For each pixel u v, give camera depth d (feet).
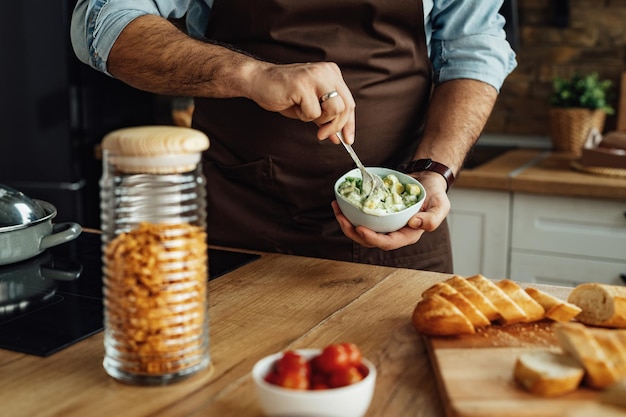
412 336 2.89
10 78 7.93
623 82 8.48
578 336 2.41
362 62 4.48
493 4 4.74
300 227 4.68
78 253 3.97
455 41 4.76
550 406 2.24
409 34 4.60
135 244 2.35
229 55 3.76
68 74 7.80
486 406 2.22
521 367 2.35
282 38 4.42
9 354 2.69
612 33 8.68
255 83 3.58
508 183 7.08
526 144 9.11
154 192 2.39
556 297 3.23
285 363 2.22
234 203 4.75
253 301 3.25
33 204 3.84
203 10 4.72
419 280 3.54
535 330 2.87
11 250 3.61
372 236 3.60
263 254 3.98
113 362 2.47
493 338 2.77
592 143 7.54
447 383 2.37
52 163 8.05
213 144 4.76
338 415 2.10
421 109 4.86
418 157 4.37
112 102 8.55
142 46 3.97
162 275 2.35
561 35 8.87
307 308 3.17
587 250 7.00
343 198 3.60
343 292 3.37
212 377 2.51
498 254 7.35
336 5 4.36
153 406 2.32
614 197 6.75
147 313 2.37
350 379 2.16
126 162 2.29
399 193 3.73
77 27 4.39
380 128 4.65
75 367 2.59
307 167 4.57
